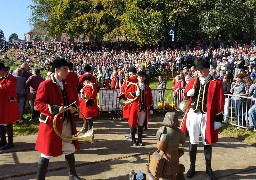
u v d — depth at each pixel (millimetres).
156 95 12297
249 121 9273
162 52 32688
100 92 11539
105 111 11602
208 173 6273
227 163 7039
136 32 43688
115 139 8805
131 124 8125
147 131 9672
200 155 7535
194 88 6207
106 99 11602
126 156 7402
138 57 31547
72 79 8547
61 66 5504
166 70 28875
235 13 40594
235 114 10484
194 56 29578
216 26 39906
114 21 48312
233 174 6477
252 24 42094
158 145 4828
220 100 6102
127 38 46875
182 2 42375
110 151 7797
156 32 43656
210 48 35500
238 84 10555
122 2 47594
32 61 42062
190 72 13445
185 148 8023
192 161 6301
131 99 8086
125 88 8242
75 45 50281
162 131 4828
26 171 6570
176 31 45938
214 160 7215
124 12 47469
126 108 8305
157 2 43406
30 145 8234
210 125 6121
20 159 7273
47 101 5445
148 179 4891
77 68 29375
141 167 6773
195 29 44625
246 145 8266
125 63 29391
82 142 8477
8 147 7965
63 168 6688
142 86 8148
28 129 9641
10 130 7953
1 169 6695
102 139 8805
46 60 36812
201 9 42125
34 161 7145
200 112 6168
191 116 6250
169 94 15562
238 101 9984
